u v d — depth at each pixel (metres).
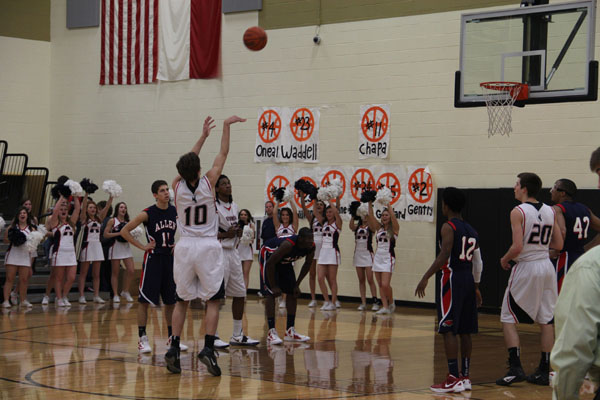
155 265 8.30
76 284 14.88
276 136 16.11
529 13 9.84
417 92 14.51
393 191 14.67
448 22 14.19
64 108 18.75
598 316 2.60
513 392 6.48
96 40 18.36
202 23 16.98
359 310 13.70
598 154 5.75
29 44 18.80
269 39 16.19
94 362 7.73
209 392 6.30
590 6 9.36
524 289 6.74
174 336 7.14
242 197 16.50
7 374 7.03
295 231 14.46
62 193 13.38
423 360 8.18
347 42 15.32
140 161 17.78
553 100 9.65
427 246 14.27
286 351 8.68
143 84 17.77
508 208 13.09
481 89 10.23
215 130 16.84
